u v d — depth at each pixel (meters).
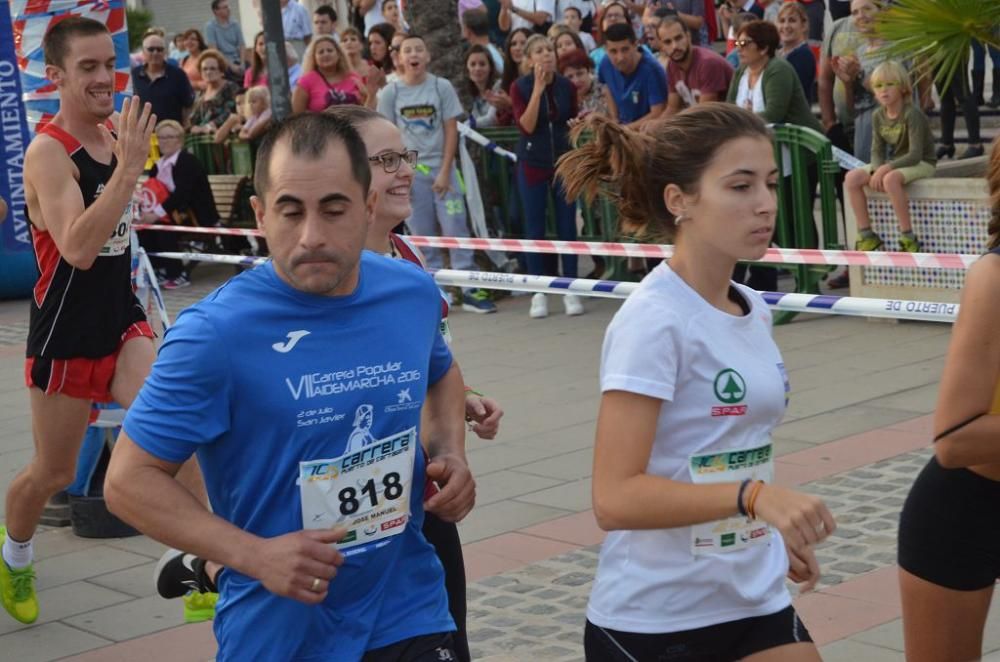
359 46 15.72
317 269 3.26
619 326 3.50
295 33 21.59
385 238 4.67
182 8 29.22
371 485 3.45
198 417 3.26
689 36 12.68
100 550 7.56
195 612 5.96
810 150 12.05
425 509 3.73
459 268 13.61
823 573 6.27
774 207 3.53
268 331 3.31
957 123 16.44
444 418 3.98
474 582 6.51
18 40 8.17
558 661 5.55
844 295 12.62
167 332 3.33
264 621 3.44
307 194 3.24
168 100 18.47
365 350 3.41
